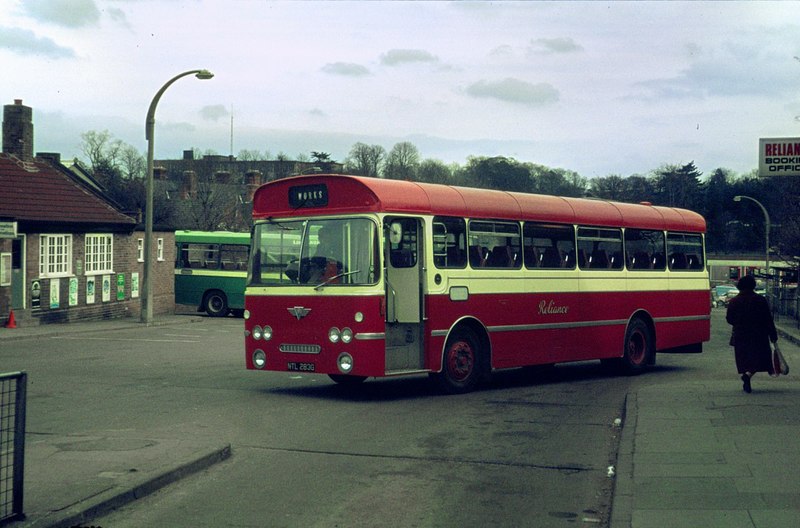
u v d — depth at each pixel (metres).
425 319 14.62
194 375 17.77
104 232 36.84
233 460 9.58
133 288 39.41
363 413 12.97
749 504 7.40
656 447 9.88
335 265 14.20
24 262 31.91
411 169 85.62
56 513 6.85
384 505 7.81
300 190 14.70
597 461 9.77
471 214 15.52
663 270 20.44
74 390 15.28
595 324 18.28
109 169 86.38
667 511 7.24
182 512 7.45
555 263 17.34
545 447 10.54
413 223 14.62
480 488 8.50
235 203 78.44
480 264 15.67
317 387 16.00
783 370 14.53
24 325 31.11
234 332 31.02
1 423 6.63
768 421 11.56
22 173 35.00
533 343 16.70
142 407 13.31
